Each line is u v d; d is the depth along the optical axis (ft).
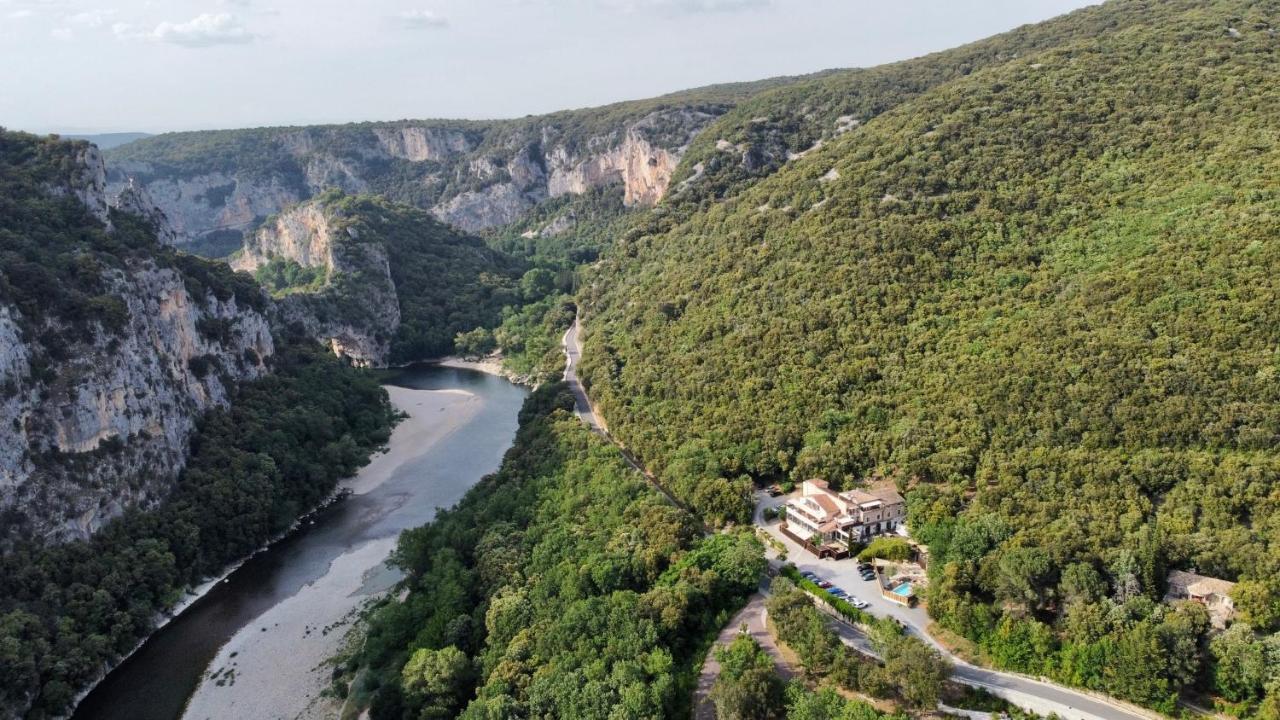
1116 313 341.62
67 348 380.37
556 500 396.78
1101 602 244.83
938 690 227.20
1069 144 460.96
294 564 411.75
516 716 245.86
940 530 297.33
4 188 434.30
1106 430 303.89
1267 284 312.71
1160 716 222.69
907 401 369.30
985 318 384.47
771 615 274.77
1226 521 258.57
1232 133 407.64
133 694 310.24
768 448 385.70
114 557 359.46
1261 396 282.97
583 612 284.82
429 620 318.04
